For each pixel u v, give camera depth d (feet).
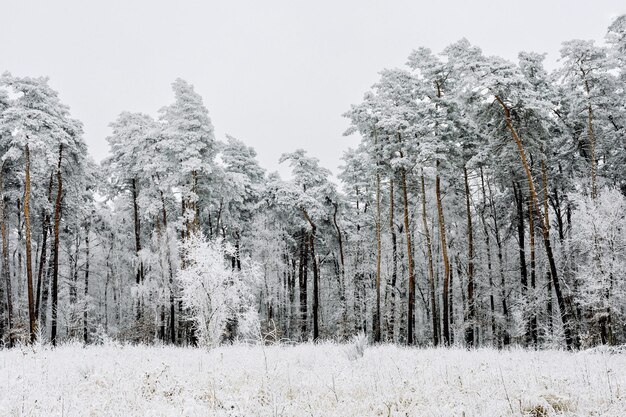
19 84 78.69
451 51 88.17
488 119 85.20
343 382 24.11
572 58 81.76
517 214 97.96
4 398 19.70
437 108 88.89
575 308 81.66
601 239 69.26
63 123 84.53
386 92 91.15
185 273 54.29
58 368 28.17
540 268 97.91
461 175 98.89
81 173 95.55
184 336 91.81
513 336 93.61
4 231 86.43
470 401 19.99
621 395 20.68
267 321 103.91
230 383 23.90
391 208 95.20
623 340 71.26
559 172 93.40
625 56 82.23
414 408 19.11
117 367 27.73
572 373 26.81
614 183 89.92
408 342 84.48
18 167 91.35
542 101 75.82
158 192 100.07
